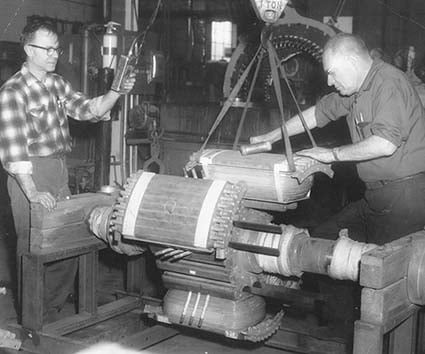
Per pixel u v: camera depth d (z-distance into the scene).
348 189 4.91
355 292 3.24
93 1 9.04
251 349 3.38
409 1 8.48
